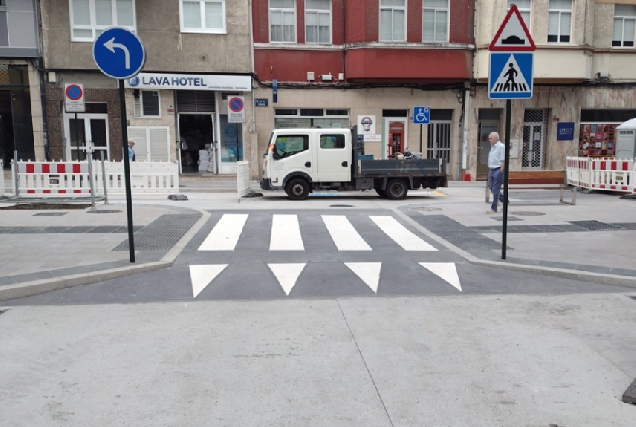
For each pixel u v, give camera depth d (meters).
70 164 14.02
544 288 6.79
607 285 6.93
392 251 8.64
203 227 10.36
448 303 6.16
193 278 7.05
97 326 5.36
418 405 3.77
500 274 7.39
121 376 4.23
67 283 6.64
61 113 20.80
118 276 7.07
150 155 21.20
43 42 20.34
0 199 13.21
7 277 6.62
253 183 20.80
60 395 3.91
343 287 6.73
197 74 21.05
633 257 8.04
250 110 21.66
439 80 22.28
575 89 22.94
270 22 21.66
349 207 13.45
